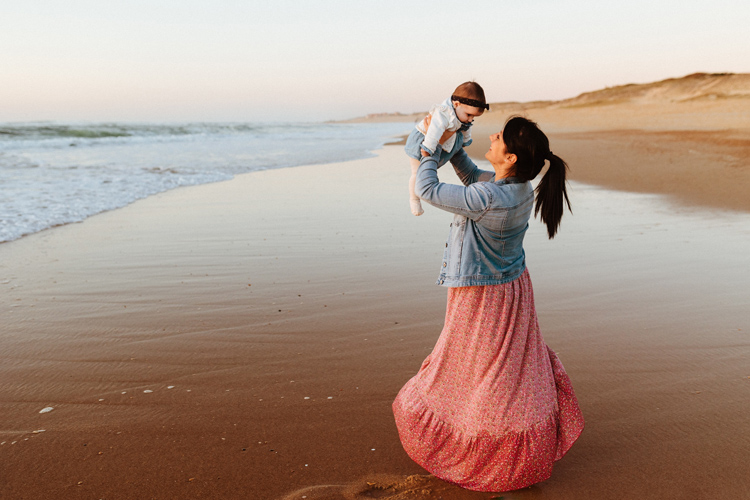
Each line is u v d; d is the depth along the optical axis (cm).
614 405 277
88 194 995
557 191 201
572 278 495
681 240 627
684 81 9925
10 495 212
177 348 356
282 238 667
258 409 278
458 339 206
